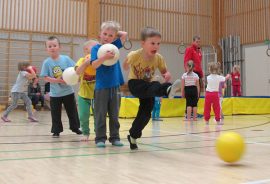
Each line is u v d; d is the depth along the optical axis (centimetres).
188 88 683
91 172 202
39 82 1091
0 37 1070
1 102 1066
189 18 1352
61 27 1145
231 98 906
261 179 185
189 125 568
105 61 296
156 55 299
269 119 734
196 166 221
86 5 1177
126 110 750
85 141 348
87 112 351
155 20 1293
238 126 548
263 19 1273
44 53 1120
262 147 306
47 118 727
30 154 267
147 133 432
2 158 248
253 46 1308
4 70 1073
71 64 401
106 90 311
